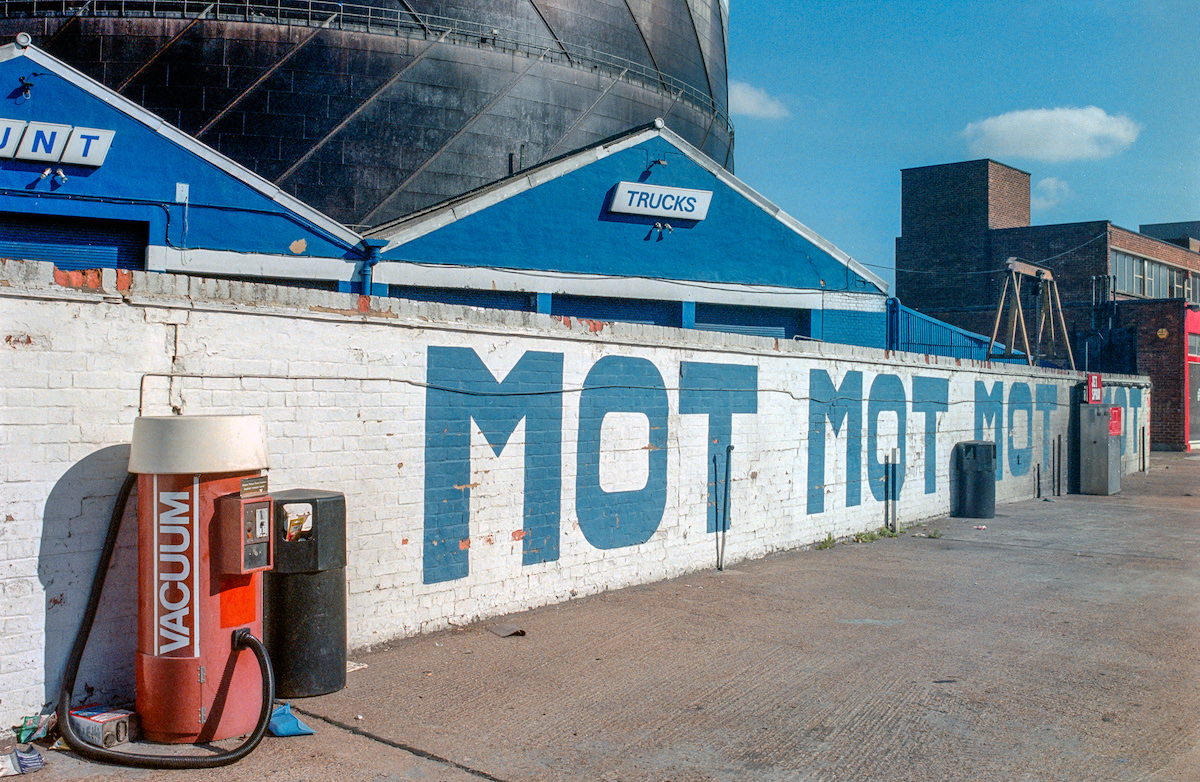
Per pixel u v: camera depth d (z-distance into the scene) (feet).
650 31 88.43
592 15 83.41
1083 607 32.35
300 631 21.57
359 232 70.69
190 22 69.77
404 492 26.71
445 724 19.95
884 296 87.04
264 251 62.85
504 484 29.94
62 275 19.58
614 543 34.30
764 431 42.42
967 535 51.19
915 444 55.98
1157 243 163.43
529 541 30.86
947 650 26.40
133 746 18.58
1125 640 27.76
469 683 22.81
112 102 60.03
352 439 25.29
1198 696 22.39
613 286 73.77
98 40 68.59
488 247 69.05
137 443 19.04
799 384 44.96
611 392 34.19
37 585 19.15
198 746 18.63
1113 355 139.64
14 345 18.81
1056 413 77.82
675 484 37.24
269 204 62.90
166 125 61.00
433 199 73.51
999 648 26.68
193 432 18.74
